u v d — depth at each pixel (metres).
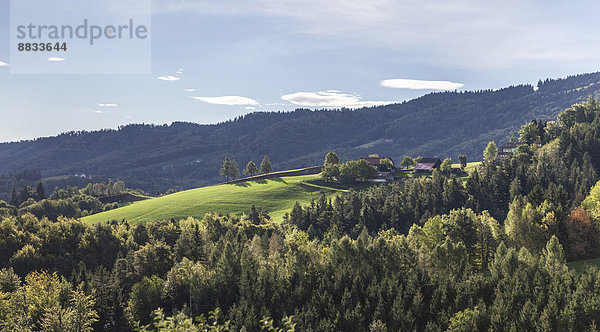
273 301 73.69
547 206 92.19
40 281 80.31
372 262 83.19
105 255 124.94
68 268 116.12
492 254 90.88
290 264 84.31
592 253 86.44
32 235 127.56
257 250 102.38
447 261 76.81
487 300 66.25
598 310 55.12
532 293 62.56
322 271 81.69
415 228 98.81
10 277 87.94
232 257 89.00
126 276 99.75
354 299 70.94
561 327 54.25
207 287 80.81
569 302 57.47
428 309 66.44
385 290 70.31
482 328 57.78
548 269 68.81
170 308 85.19
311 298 72.94
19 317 66.38
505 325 56.16
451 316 61.44
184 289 86.44
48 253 123.06
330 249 88.50
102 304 80.62
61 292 78.19
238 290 80.06
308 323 65.31
